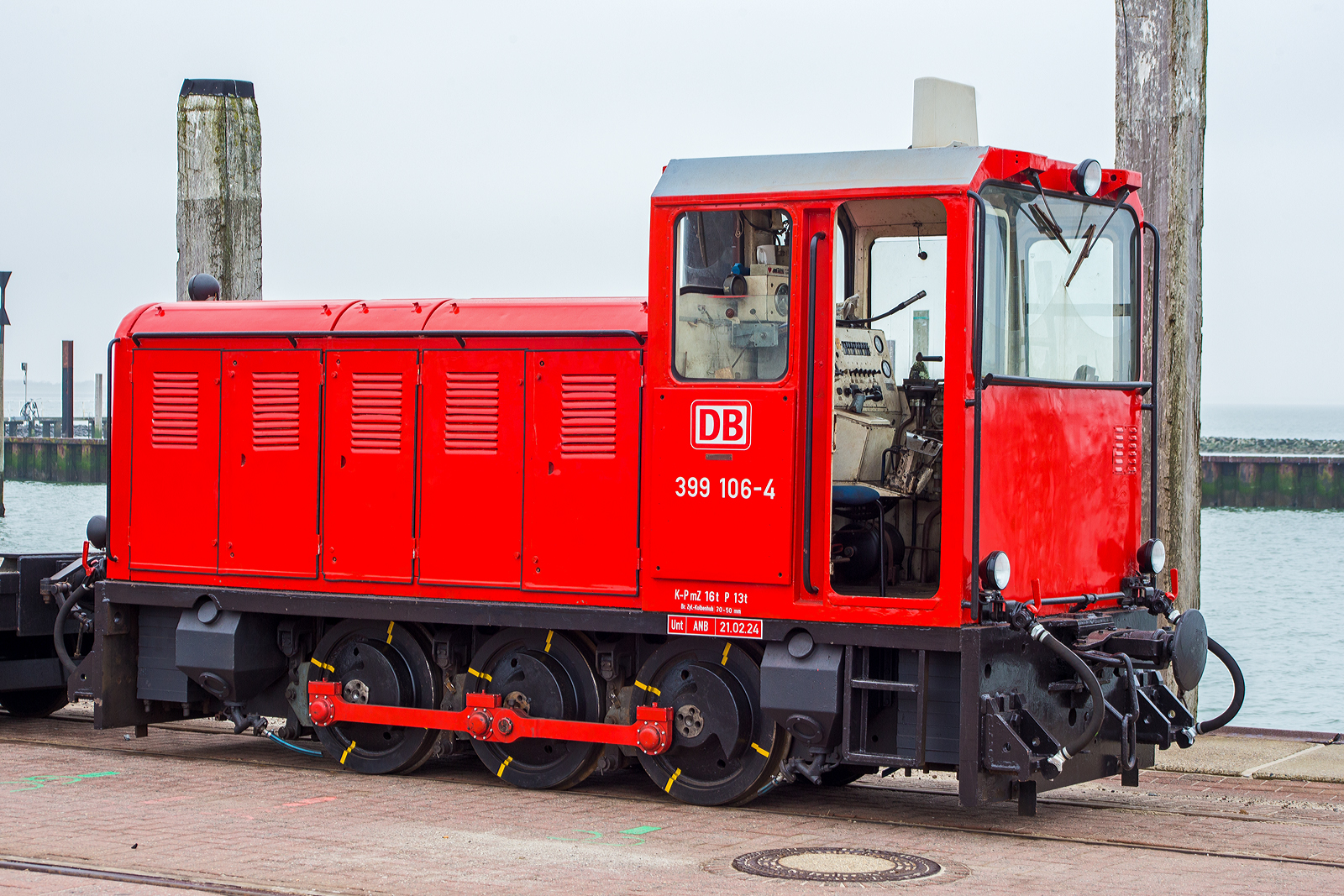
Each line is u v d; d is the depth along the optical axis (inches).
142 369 396.2
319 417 373.4
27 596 427.8
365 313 374.0
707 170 323.3
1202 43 422.0
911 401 340.2
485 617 350.3
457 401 357.4
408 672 365.4
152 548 392.5
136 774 361.1
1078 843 295.1
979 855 282.8
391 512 364.5
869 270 343.3
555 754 350.9
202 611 383.9
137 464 395.5
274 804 325.1
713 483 319.3
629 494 335.9
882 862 273.0
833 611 306.5
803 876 261.6
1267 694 800.9
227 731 435.8
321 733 373.1
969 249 293.6
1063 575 328.5
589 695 347.3
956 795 351.9
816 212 309.9
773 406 312.5
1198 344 422.3
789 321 311.7
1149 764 348.8
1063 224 328.2
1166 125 411.8
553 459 345.4
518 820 311.9
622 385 338.3
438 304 368.5
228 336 384.2
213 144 497.7
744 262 319.6
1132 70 415.2
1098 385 337.4
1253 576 1362.0
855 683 304.3
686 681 329.4
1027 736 299.7
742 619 317.7
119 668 397.4
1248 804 339.3
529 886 253.9
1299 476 2169.0
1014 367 312.5
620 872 264.4
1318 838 301.3
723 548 318.0
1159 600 347.9
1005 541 307.6
